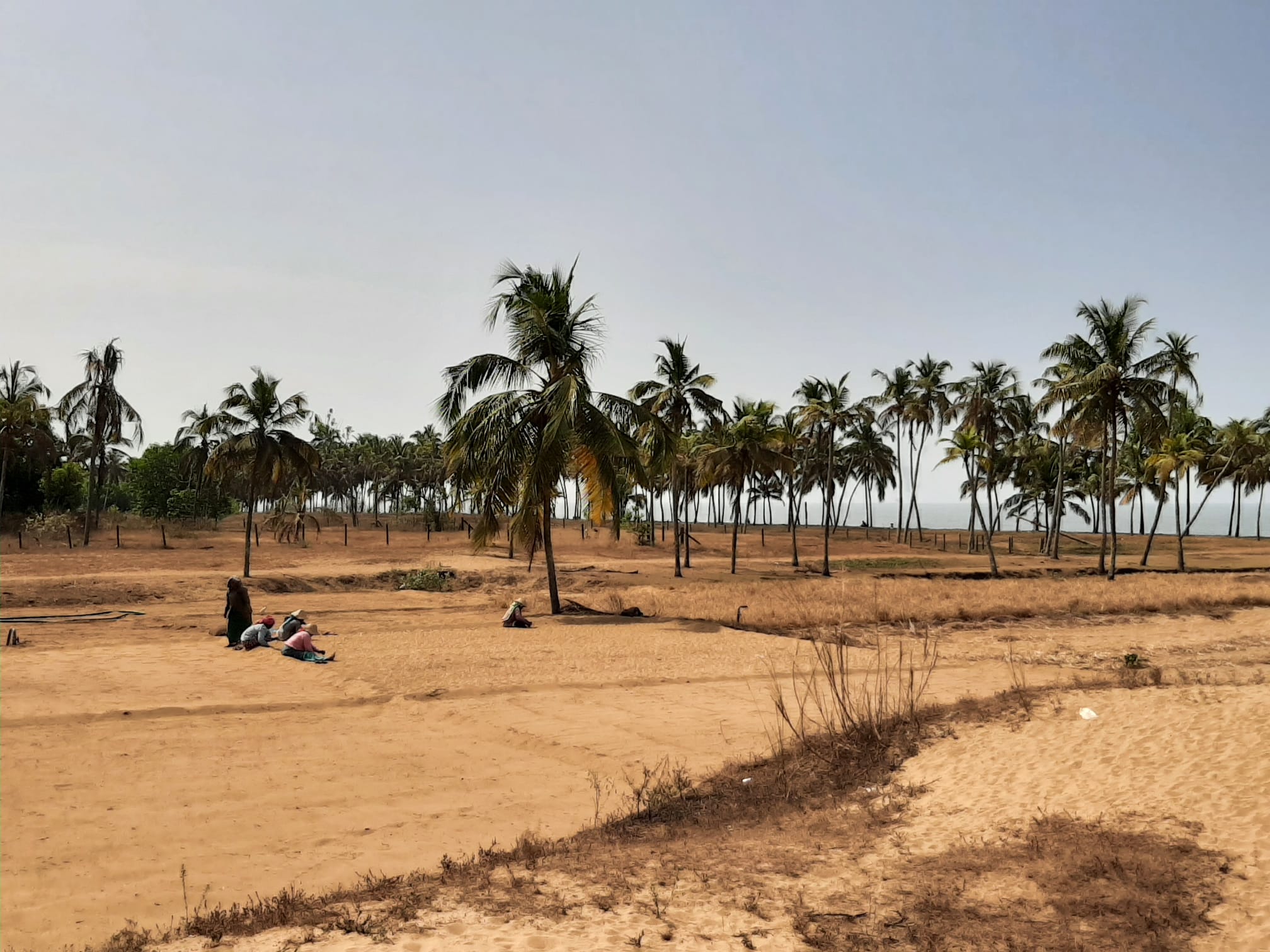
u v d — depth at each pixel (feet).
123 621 80.43
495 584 133.69
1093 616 94.63
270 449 118.52
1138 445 190.90
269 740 36.96
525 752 36.42
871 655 63.52
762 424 156.97
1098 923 18.01
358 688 47.91
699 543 226.79
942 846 23.65
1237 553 232.32
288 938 18.29
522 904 20.27
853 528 356.18
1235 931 17.31
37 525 177.58
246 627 62.75
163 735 36.83
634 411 87.30
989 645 73.31
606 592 116.06
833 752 34.19
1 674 48.49
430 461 315.17
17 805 27.37
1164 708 34.27
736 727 40.98
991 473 229.25
